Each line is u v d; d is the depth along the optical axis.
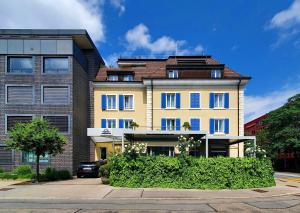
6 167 32.12
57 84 33.06
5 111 32.81
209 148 36.12
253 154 22.05
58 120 32.81
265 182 21.06
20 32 33.22
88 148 38.84
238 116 38.25
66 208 12.93
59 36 33.34
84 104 38.12
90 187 19.75
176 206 13.62
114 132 29.70
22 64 33.56
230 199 15.84
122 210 12.54
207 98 38.66
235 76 38.94
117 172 20.34
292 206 13.96
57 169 31.47
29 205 13.68
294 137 51.72
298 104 53.41
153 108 38.75
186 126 36.66
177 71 39.59
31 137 23.11
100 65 44.81
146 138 31.73
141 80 39.69
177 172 19.69
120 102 39.59
